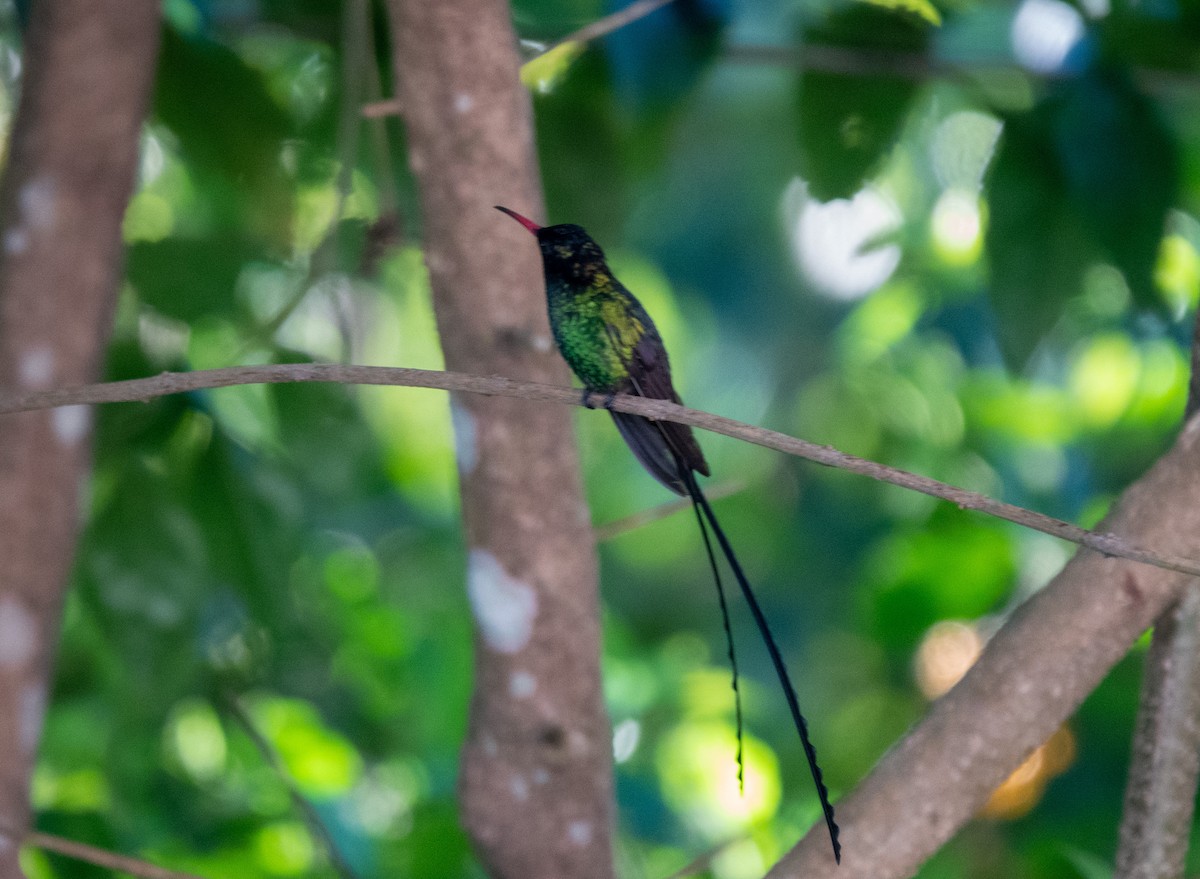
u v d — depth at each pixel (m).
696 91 8.66
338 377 4.98
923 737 5.30
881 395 12.15
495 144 6.15
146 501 7.57
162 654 7.52
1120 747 8.89
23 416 6.57
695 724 10.37
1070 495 10.84
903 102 8.23
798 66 8.30
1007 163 7.90
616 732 9.96
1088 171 7.78
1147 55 7.93
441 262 6.25
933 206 11.20
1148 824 5.40
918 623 9.74
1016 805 8.63
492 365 6.21
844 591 12.42
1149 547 5.17
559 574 6.18
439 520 11.91
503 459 6.11
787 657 12.49
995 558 9.75
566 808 6.23
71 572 7.03
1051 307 7.87
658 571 13.96
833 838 5.00
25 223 6.71
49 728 9.19
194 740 10.34
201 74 8.11
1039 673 5.20
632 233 12.23
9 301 6.66
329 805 9.14
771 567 13.09
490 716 6.27
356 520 11.42
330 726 10.12
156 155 10.21
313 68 9.59
